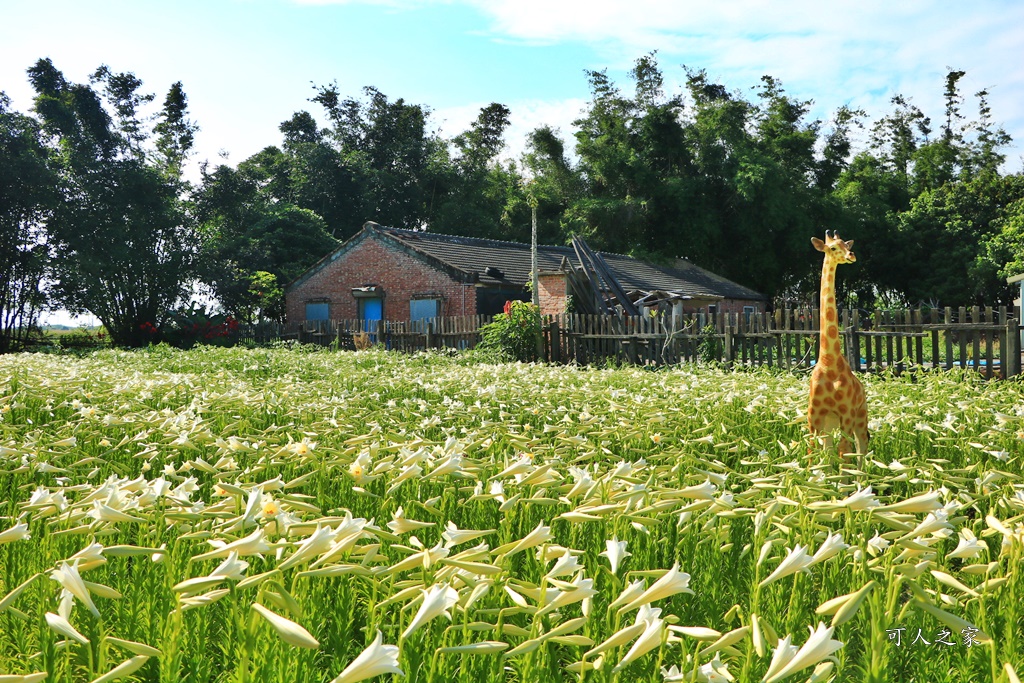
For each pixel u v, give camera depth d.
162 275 30.36
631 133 44.62
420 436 4.03
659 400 5.80
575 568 1.75
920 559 1.88
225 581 1.62
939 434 4.79
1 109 28.98
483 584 1.69
